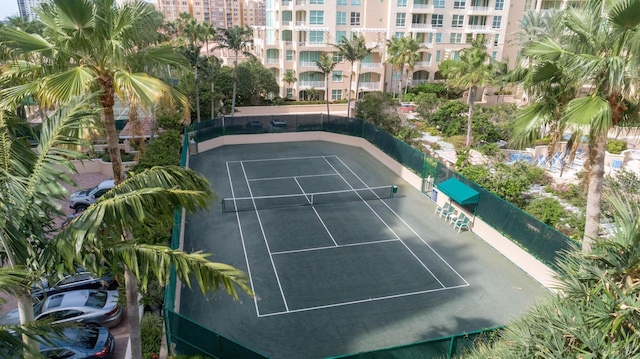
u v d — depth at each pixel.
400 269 19.64
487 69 36.69
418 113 48.03
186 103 11.38
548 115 13.28
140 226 8.20
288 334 15.23
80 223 6.66
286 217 24.69
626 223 6.82
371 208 26.30
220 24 154.25
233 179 30.91
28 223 6.94
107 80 10.46
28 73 10.43
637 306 6.00
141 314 15.13
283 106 56.84
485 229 22.34
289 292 17.66
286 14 59.38
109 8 9.75
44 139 7.36
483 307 17.09
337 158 36.53
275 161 35.34
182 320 12.32
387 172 33.16
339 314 16.39
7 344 5.64
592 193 13.35
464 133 43.06
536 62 13.09
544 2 63.91
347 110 58.31
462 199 22.58
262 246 21.34
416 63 62.00
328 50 60.03
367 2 60.88
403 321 16.09
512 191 23.20
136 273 6.90
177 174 8.29
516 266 20.14
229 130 39.50
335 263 19.97
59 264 6.71
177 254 7.04
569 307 6.95
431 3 61.81
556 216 21.22
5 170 6.96
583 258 7.10
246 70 53.88
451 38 65.19
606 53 11.87
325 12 59.00
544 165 32.22
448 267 19.94
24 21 24.27
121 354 13.63
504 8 64.44
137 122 11.75
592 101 11.60
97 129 9.38
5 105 9.23
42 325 6.37
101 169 30.17
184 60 11.75
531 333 6.96
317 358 14.12
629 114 12.47
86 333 13.01
